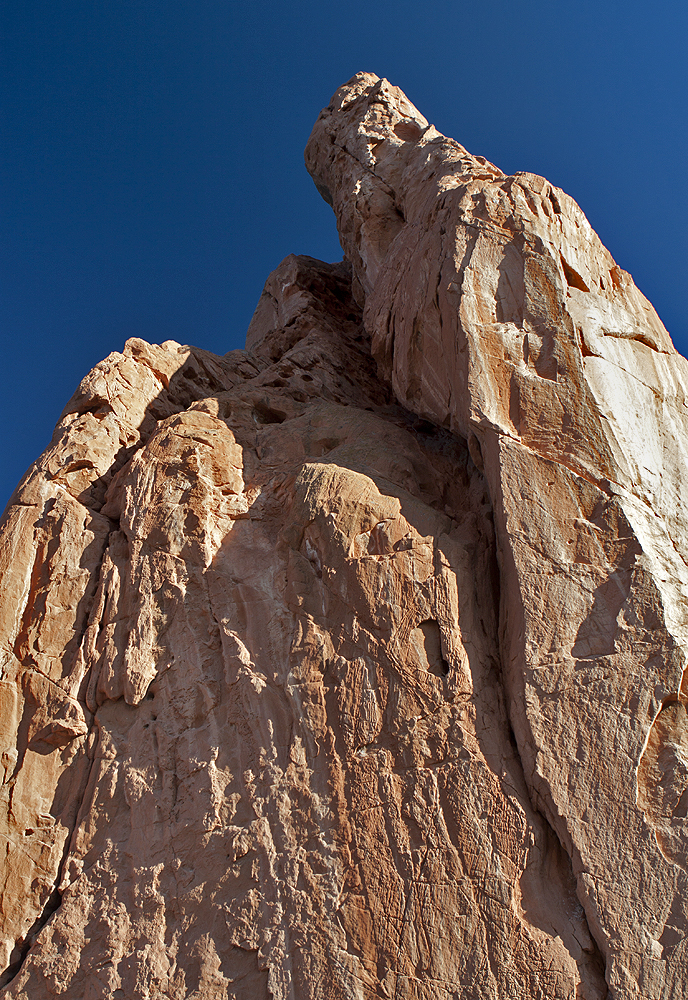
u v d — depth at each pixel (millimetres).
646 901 6836
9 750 9023
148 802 8375
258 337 17688
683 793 7250
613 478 8734
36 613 9859
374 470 10250
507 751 7754
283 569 9461
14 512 10609
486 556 9125
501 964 6836
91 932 7828
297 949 7207
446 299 9961
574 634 7961
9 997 7598
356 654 8461
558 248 10258
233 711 8594
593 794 7273
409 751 7848
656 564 8297
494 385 9234
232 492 10469
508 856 7250
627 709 7566
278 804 7906
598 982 6719
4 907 8172
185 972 7367
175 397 12750
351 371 14219
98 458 11188
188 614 9383
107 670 9250
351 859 7496
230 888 7648
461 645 8320
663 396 9852
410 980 6898
